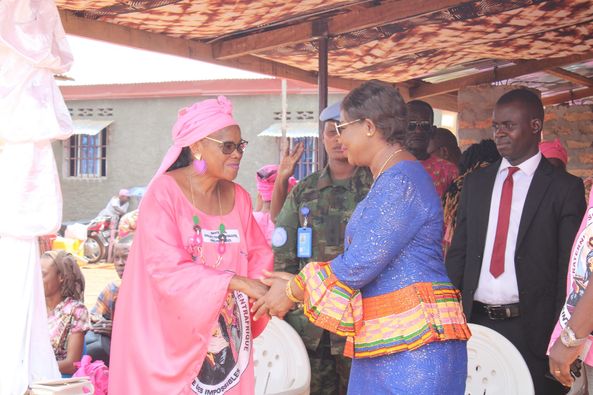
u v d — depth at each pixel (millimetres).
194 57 6320
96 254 16859
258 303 2998
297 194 4492
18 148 3041
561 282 4082
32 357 3094
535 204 4141
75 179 21359
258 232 3406
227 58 6504
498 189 4309
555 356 2982
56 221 3100
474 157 5305
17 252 3053
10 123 3002
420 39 6559
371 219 2840
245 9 5430
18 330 3014
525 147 4219
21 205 3029
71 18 5352
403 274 2863
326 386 4418
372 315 2889
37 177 3066
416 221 2850
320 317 2871
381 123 2936
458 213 4504
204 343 2996
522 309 4141
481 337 3289
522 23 6215
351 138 2988
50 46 3059
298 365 3486
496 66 8805
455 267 4445
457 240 4465
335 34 5867
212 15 5523
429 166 5418
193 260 3115
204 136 3064
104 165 21328
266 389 3529
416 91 9242
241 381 3197
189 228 3119
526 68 8492
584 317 2883
